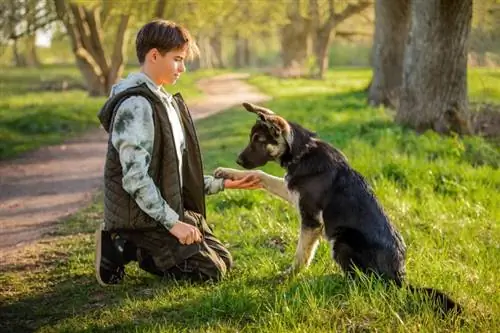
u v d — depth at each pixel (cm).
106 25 2873
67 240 661
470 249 566
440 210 721
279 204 737
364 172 884
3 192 956
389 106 1942
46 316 447
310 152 496
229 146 1273
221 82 3791
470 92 1847
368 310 414
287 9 4012
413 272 490
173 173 469
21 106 2161
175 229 459
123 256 491
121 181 464
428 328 389
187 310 437
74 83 3538
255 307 434
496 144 1176
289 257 548
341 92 2681
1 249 638
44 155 1316
